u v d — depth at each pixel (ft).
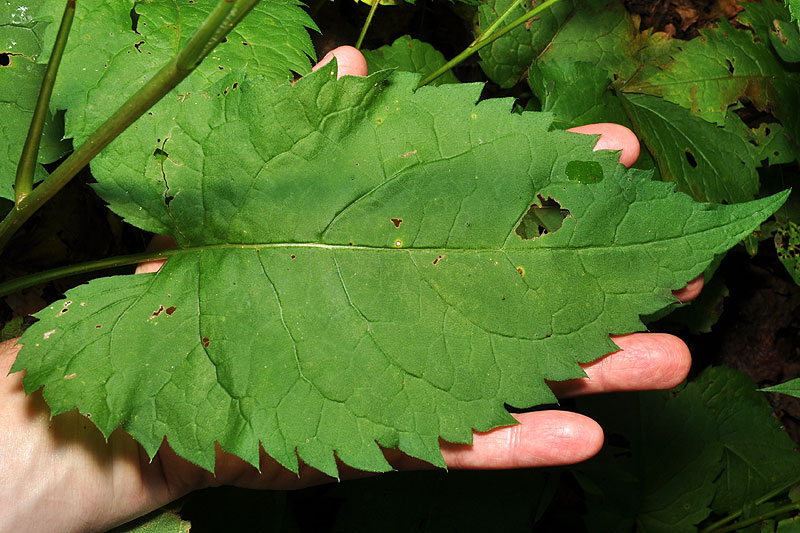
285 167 1.04
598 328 1.03
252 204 1.04
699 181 1.37
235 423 1.01
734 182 1.39
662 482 1.54
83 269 1.04
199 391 1.01
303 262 1.04
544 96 1.35
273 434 1.01
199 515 1.36
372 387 1.02
